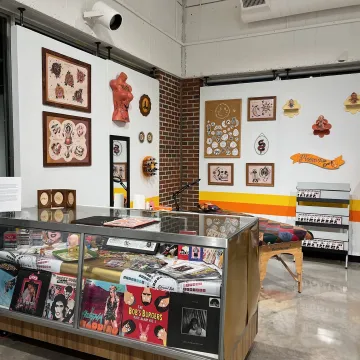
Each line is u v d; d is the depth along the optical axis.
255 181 5.51
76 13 3.54
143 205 3.59
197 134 5.91
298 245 3.76
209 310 1.92
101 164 4.01
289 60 5.13
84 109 3.72
